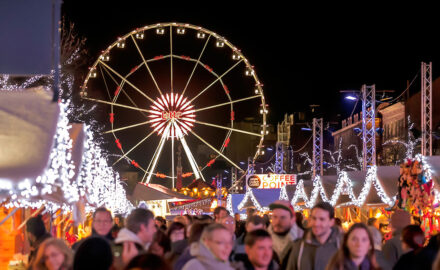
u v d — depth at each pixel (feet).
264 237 23.09
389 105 213.87
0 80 76.07
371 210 83.41
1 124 28.78
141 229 23.40
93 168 56.70
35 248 29.09
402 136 202.90
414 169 54.39
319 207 25.61
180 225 31.37
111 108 128.88
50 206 46.70
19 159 27.07
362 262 23.04
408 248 27.58
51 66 31.01
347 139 264.31
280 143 215.92
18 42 30.86
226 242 21.20
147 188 90.89
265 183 136.56
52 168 30.37
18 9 30.99
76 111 118.52
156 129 133.80
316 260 25.16
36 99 31.42
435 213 53.06
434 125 171.94
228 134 138.51
